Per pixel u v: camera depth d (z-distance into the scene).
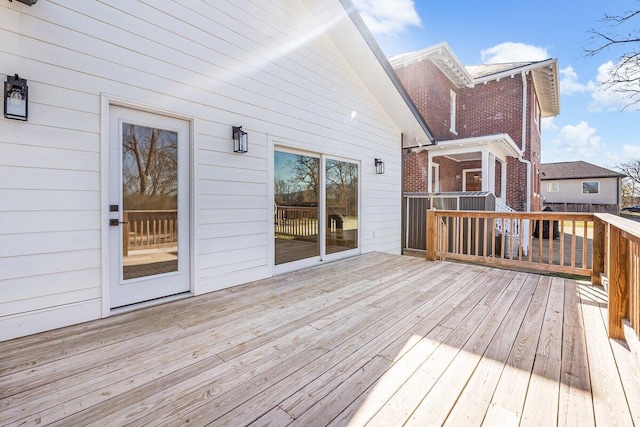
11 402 1.65
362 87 6.15
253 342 2.37
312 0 4.67
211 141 3.66
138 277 3.14
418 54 9.25
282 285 3.94
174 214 3.40
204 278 3.61
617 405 1.65
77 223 2.70
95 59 2.78
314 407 1.63
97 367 2.01
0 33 2.34
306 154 5.05
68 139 2.65
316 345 2.32
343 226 5.80
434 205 7.75
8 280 2.40
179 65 3.36
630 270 2.35
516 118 11.04
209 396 1.72
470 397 1.72
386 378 1.90
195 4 3.49
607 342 2.38
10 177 2.40
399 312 3.00
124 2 2.95
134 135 3.09
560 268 4.36
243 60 3.99
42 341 2.37
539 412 1.60
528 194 10.80
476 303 3.27
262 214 4.27
